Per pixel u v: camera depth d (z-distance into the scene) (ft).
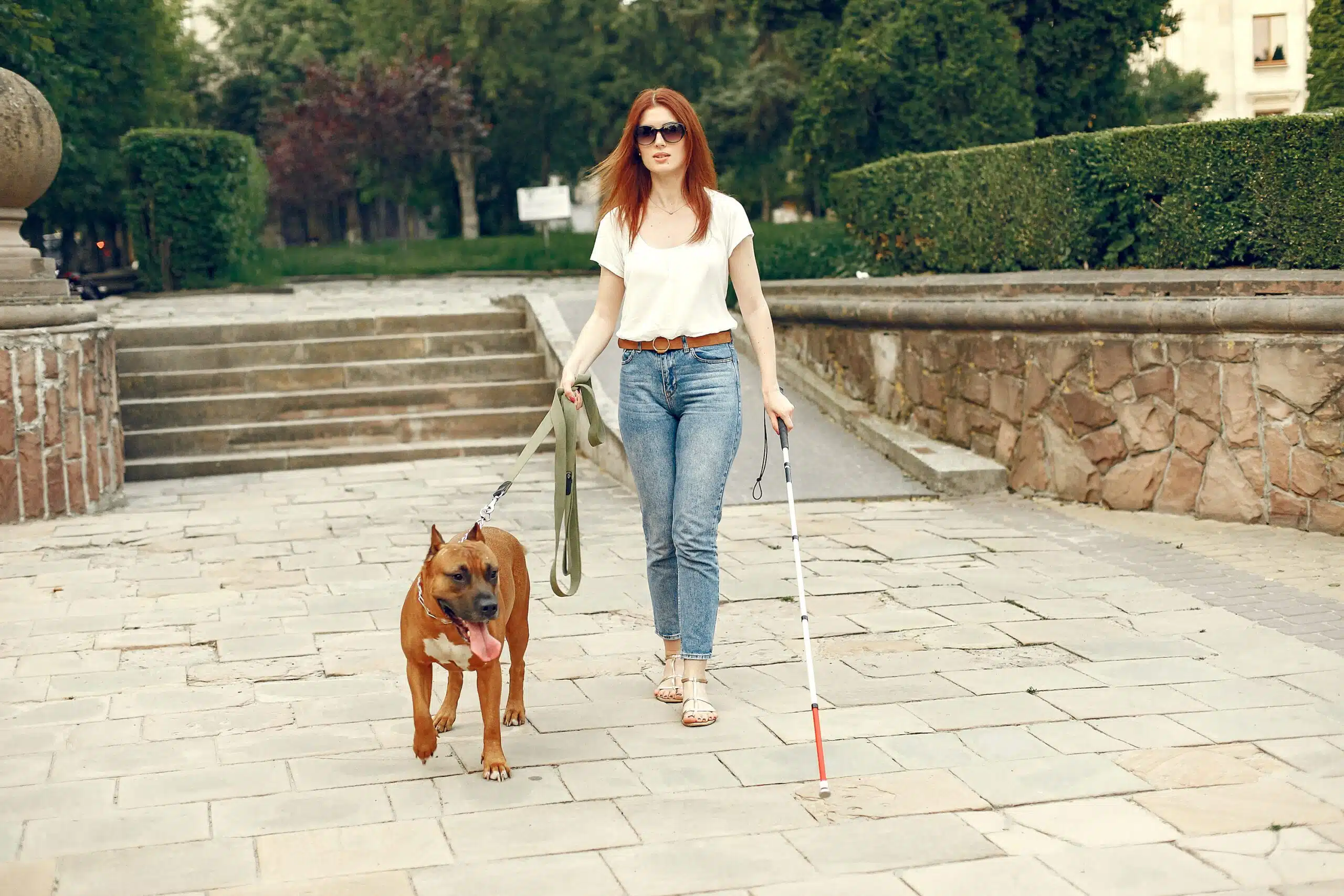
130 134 76.07
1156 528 25.72
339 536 26.99
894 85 48.42
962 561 23.57
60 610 21.26
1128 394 27.35
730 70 125.70
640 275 15.92
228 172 77.20
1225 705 15.64
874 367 35.76
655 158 15.69
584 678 17.52
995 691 16.44
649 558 16.53
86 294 69.56
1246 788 13.17
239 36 150.41
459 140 115.75
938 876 11.41
